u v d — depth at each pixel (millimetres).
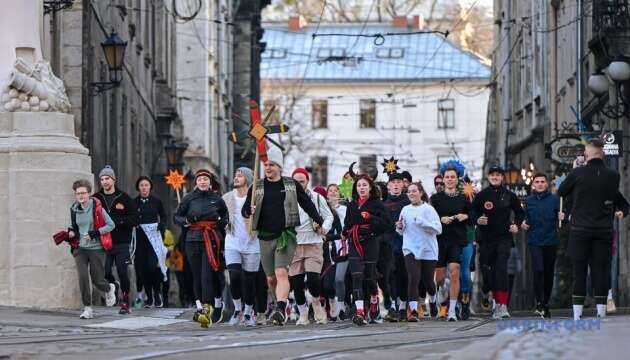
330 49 192125
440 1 195500
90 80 59906
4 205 39500
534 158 97500
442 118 191000
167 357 21750
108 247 35594
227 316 40406
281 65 191750
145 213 47969
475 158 190750
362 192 36438
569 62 83062
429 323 36938
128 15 77875
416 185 38594
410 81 190375
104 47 59344
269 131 35344
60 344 24750
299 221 34781
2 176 39562
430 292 39000
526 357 18922
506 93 113312
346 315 41969
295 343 25281
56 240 35656
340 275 38562
